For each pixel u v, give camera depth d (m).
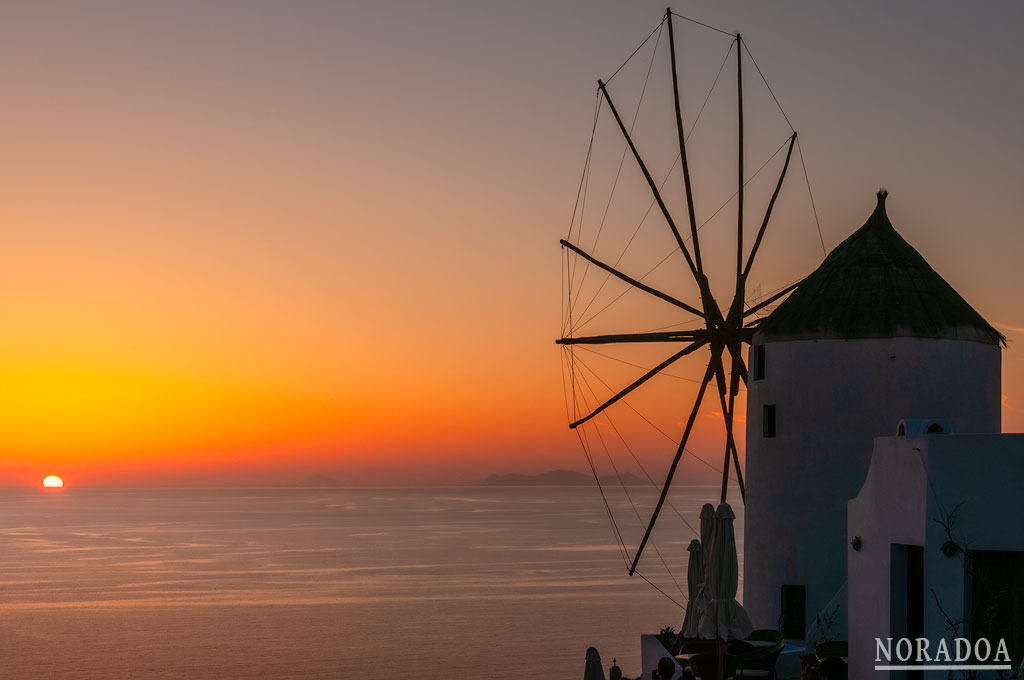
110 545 197.50
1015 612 19.83
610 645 84.12
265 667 74.56
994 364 33.72
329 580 134.62
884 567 21.84
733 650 26.31
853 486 32.41
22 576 138.25
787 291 38.03
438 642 85.38
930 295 33.19
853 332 32.62
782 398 33.69
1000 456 19.91
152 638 87.19
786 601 33.12
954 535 20.08
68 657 78.44
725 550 27.38
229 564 157.12
